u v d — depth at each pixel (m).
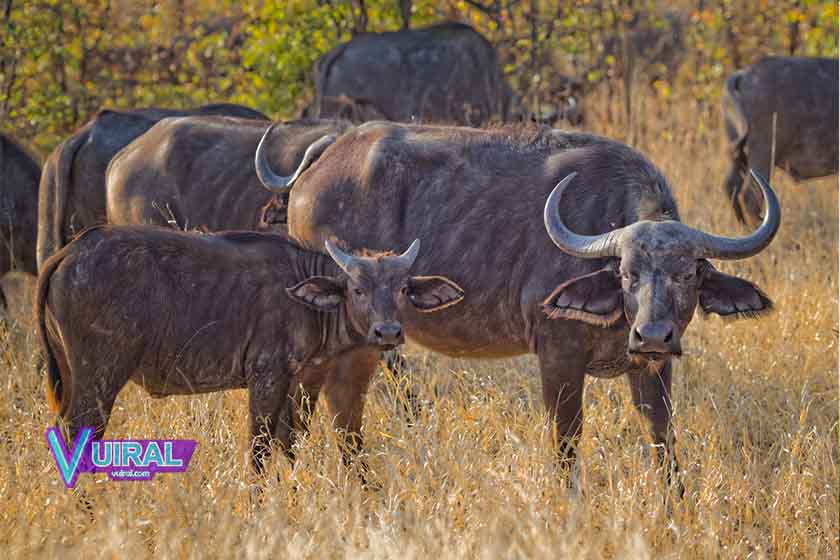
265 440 21.72
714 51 52.84
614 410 25.06
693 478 22.58
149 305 20.86
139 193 29.36
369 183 24.22
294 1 44.44
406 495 20.14
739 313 20.97
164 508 19.25
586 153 23.16
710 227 37.44
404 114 43.09
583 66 52.03
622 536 19.16
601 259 21.88
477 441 22.86
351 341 21.80
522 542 18.19
